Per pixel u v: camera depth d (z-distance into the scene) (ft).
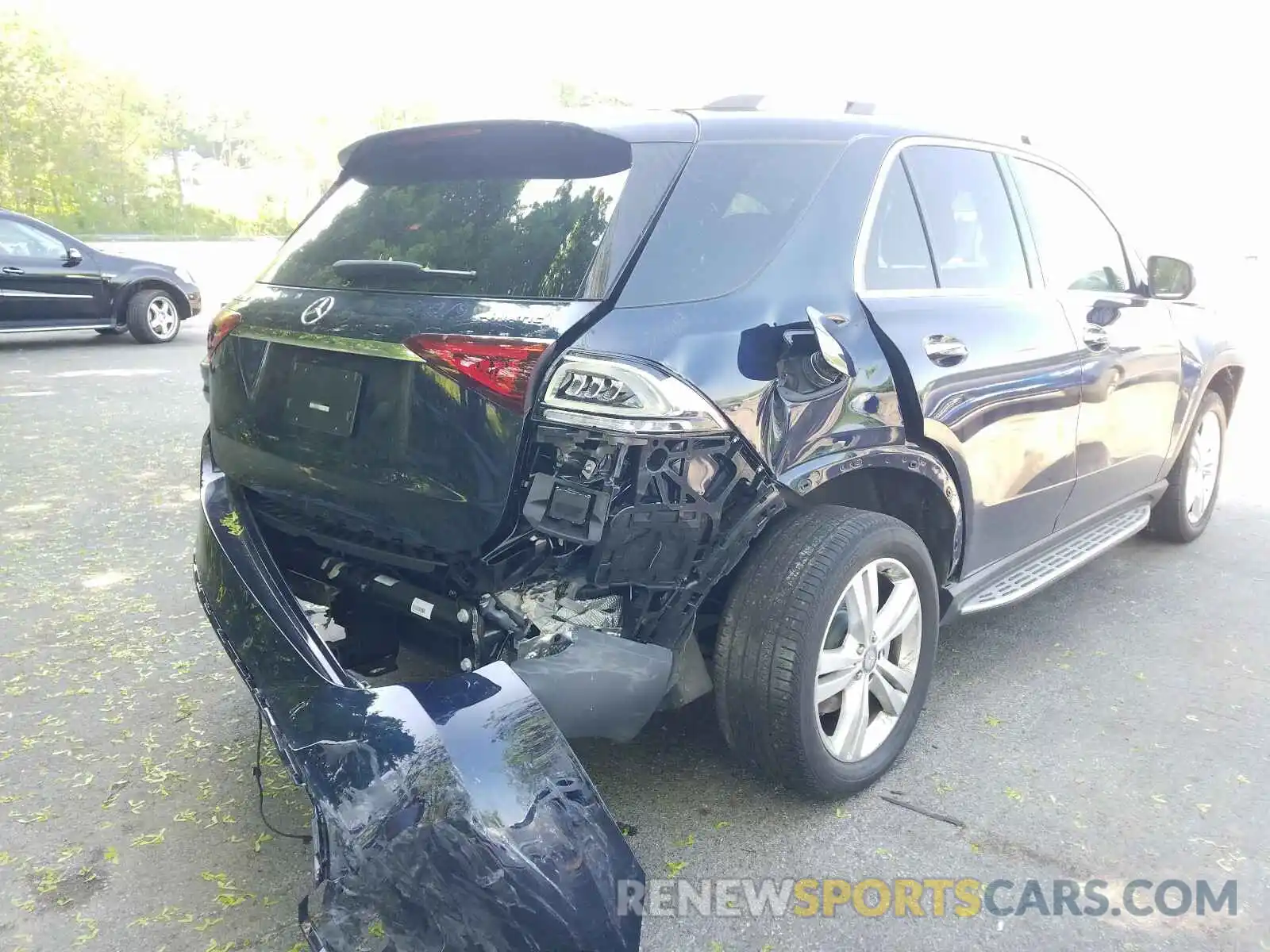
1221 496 21.01
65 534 17.07
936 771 10.14
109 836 8.99
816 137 9.63
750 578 8.76
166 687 11.75
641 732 10.69
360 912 6.37
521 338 7.36
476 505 7.45
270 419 8.98
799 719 8.63
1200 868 8.67
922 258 10.47
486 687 6.98
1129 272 14.47
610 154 8.45
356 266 8.66
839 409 8.88
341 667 7.73
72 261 37.81
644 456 7.33
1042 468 11.98
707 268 8.23
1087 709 11.49
